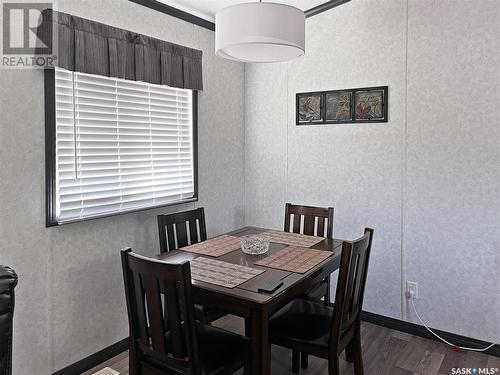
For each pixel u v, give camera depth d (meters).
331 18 3.18
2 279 1.08
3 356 1.06
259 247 2.27
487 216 2.57
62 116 2.25
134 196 2.75
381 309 3.04
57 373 2.25
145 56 2.65
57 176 2.23
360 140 3.09
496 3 2.46
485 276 2.59
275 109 3.58
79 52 2.23
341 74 3.15
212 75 3.37
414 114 2.82
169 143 3.02
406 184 2.88
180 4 3.00
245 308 1.66
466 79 2.59
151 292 1.60
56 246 2.22
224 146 3.56
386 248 3.00
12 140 1.99
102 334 2.51
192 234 2.76
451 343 2.73
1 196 1.96
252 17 1.87
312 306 2.24
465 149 2.62
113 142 2.57
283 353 2.63
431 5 2.70
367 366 2.45
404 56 2.83
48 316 2.20
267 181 3.68
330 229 2.73
